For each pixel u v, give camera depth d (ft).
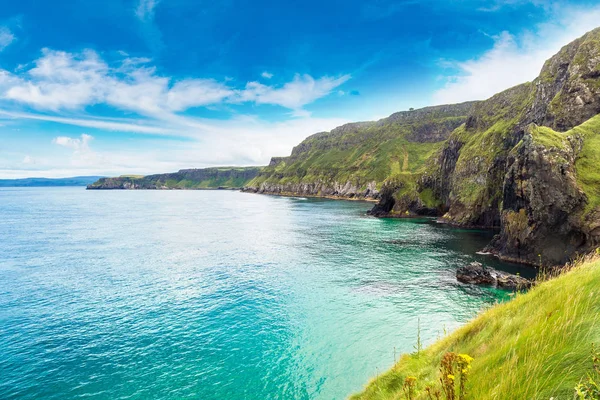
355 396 61.05
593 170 220.02
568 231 206.80
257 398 90.94
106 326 133.49
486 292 167.02
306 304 155.43
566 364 23.31
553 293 40.98
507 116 460.96
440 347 57.98
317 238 330.54
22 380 98.48
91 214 568.82
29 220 476.95
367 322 135.54
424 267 215.92
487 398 24.38
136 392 93.35
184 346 118.11
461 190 435.12
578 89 302.04
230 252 270.87
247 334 126.72
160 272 211.82
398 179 568.00
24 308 151.84
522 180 232.53
